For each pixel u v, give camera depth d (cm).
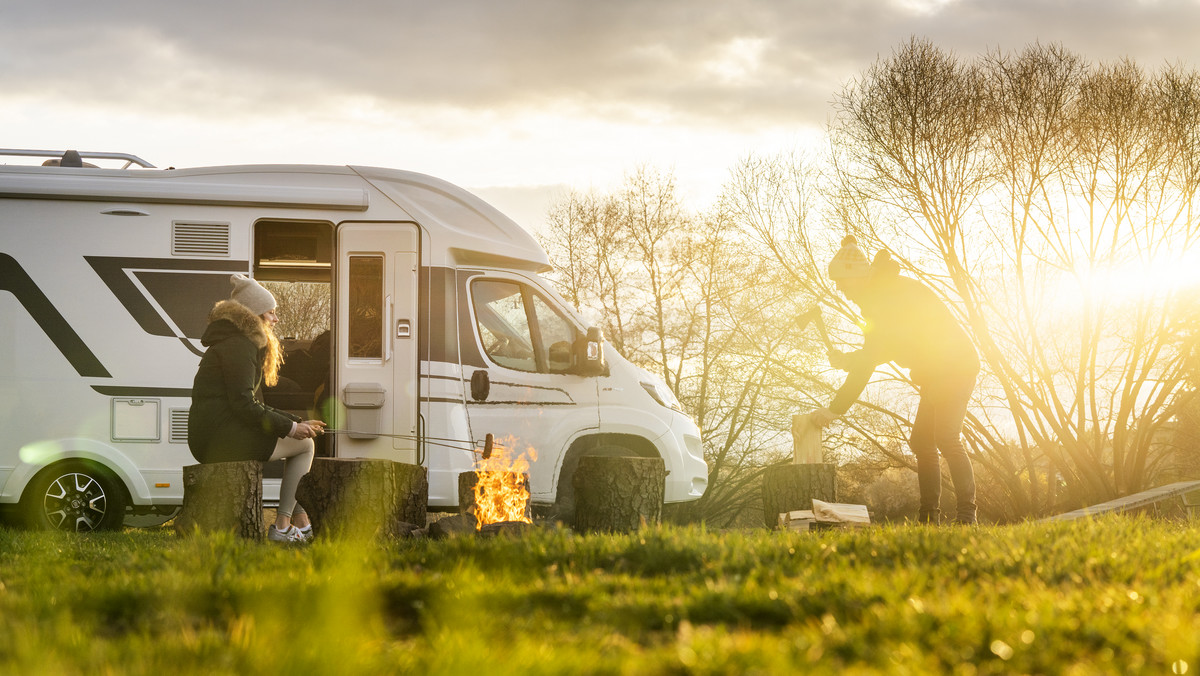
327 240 939
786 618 291
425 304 862
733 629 282
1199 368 1967
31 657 226
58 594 318
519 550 416
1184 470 2139
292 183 861
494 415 870
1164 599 303
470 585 328
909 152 2031
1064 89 1970
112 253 834
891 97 2033
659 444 908
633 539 431
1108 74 1967
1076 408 2030
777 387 2334
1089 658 237
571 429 887
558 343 903
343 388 851
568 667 223
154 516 1070
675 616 289
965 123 2003
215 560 395
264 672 221
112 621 303
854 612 283
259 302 625
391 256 864
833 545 431
